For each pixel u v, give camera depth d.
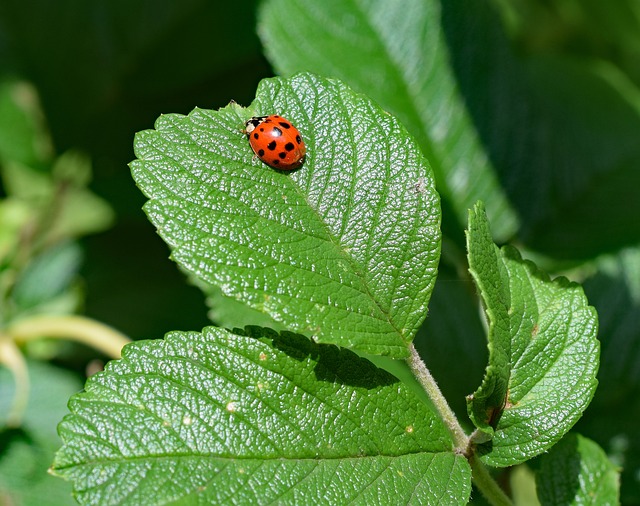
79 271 0.32
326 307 0.23
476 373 0.28
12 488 0.28
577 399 0.24
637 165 0.31
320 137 0.24
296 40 0.29
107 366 0.23
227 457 0.23
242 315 0.27
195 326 0.31
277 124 0.24
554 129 0.31
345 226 0.24
